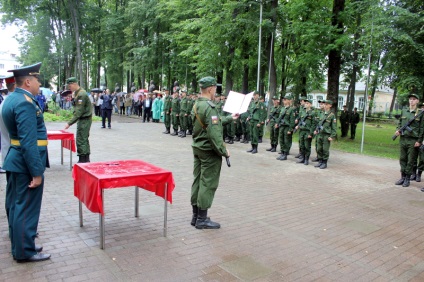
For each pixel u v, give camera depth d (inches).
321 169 386.0
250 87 1019.3
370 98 1705.2
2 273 133.4
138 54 1153.4
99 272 137.0
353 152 534.6
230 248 166.4
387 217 230.1
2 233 170.6
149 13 1072.8
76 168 180.1
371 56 612.1
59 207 212.2
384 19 534.0
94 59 1646.2
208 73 831.7
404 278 147.3
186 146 488.7
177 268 143.6
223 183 295.6
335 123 387.9
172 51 1080.2
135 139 538.9
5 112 137.0
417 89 583.8
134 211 211.9
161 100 851.4
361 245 180.5
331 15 639.1
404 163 328.8
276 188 289.4
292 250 168.7
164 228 176.1
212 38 753.0
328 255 165.6
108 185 154.3
